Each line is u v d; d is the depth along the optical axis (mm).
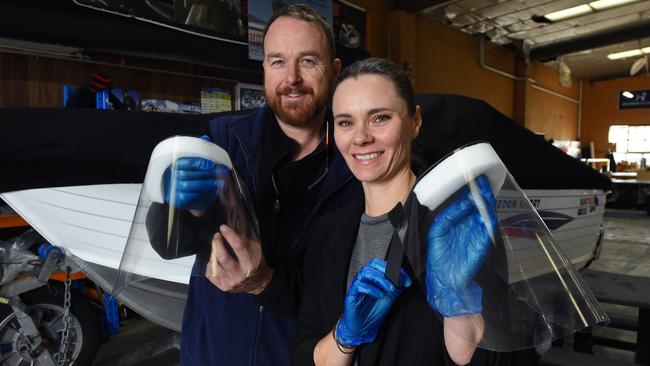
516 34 7773
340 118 648
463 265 522
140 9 2793
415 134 713
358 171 656
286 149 866
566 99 11258
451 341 538
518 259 554
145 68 3090
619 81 11688
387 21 5953
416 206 566
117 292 667
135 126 1317
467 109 1420
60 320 1903
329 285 677
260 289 716
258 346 861
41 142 1242
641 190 7652
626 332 2488
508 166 1571
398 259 559
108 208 1402
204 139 686
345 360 601
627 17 7027
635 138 11523
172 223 610
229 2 3391
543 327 531
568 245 2086
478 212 541
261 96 4012
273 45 849
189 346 923
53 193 1421
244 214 680
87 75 2910
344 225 694
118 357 2033
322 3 4457
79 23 2492
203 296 913
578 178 1900
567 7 6457
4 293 1700
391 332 591
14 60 2600
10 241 1880
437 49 6902
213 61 3342
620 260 4156
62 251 1680
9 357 1809
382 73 632
